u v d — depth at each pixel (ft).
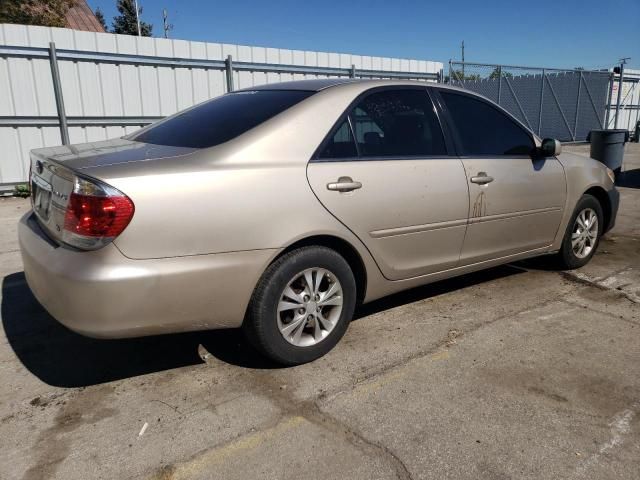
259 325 9.48
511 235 13.46
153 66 30.76
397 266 11.23
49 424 8.45
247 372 10.01
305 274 9.84
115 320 8.16
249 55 34.06
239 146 9.25
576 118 60.29
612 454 7.70
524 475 7.28
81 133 29.40
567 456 7.65
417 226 11.27
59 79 27.94
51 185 9.18
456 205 11.87
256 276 9.15
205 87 32.71
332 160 10.07
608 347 10.98
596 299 13.65
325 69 36.22
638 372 9.98
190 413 8.71
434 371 10.00
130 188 8.05
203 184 8.58
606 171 16.29
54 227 8.91
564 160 14.76
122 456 7.68
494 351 10.79
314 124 10.06
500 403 8.95
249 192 8.95
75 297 8.02
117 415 8.67
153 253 8.22
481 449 7.80
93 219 7.95
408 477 7.25
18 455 7.71
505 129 13.46
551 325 12.05
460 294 13.98
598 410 8.77
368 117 10.93
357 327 11.93
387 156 10.92
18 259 17.16
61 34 28.17
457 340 11.28
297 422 8.45
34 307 13.16
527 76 62.13
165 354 10.75
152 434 8.17
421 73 42.93
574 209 15.07
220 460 7.59
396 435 8.13
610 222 16.76
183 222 8.38
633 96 69.05
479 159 12.47
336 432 8.20
